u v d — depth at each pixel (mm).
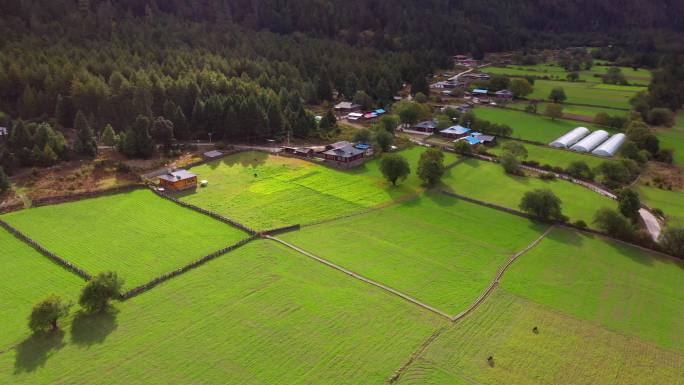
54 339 75625
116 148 157375
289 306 85188
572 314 87000
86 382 68000
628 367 75062
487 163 163125
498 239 112625
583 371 73750
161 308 83375
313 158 160625
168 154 157375
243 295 87688
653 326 84812
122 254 99125
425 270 98688
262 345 75875
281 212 121250
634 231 112250
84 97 170125
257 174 146500
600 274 100062
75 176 135125
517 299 90625
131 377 69125
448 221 120875
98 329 78062
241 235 108625
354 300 87750
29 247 100875
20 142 143000
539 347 78312
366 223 117938
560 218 120312
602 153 174375
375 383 69500
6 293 86000
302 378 69875
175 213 118438
